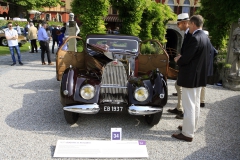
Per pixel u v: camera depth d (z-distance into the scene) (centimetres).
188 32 425
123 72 418
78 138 391
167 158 343
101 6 902
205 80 379
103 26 930
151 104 403
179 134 402
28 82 729
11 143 365
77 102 396
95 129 426
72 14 936
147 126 448
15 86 678
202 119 496
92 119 470
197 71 364
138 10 1034
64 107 395
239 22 711
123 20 1066
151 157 344
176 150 365
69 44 912
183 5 3350
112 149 354
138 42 564
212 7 1068
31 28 1442
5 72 854
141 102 400
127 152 349
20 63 1020
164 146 376
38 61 1156
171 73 558
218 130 444
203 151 365
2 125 426
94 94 401
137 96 399
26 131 407
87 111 392
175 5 3341
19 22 2880
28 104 538
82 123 449
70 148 351
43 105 534
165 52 539
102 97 415
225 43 1329
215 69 900
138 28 1093
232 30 866
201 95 565
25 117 465
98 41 559
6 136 386
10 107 515
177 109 504
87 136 398
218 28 1290
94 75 470
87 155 338
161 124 459
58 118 467
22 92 624
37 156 334
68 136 396
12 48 997
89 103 396
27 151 345
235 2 872
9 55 1322
